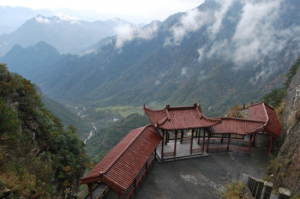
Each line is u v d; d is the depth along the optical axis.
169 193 20.09
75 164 46.12
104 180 15.76
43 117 44.66
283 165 18.88
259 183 15.01
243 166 25.03
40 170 28.52
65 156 43.75
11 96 33.34
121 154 18.42
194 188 20.97
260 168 24.59
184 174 23.16
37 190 20.92
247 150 27.48
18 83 36.34
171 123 24.14
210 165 25.06
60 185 39.25
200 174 23.27
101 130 150.25
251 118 31.00
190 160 25.92
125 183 16.20
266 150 28.67
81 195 30.80
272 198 14.89
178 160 25.75
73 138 50.25
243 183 20.23
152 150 21.34
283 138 26.20
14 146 24.34
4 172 17.88
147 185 21.08
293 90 33.31
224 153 27.84
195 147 28.44
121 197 18.92
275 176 20.27
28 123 35.94
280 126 28.47
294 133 20.19
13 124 21.03
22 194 16.81
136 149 20.14
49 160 37.84
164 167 24.30
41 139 39.66
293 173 16.42
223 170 24.11
